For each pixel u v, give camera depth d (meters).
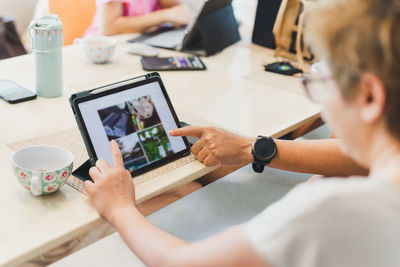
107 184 0.94
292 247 0.57
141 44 1.89
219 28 1.99
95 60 1.72
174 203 1.29
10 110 1.32
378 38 0.55
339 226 0.56
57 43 1.38
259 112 1.44
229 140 1.16
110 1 2.28
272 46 2.06
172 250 0.78
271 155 1.17
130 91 1.14
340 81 0.60
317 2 0.63
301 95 1.61
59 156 1.01
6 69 1.62
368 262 0.56
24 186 0.95
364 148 0.63
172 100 1.46
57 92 1.43
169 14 2.31
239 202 1.31
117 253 1.10
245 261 0.60
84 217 0.91
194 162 1.15
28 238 0.84
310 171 1.20
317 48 0.63
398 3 0.55
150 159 1.11
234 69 1.80
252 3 2.81
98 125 1.07
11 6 3.00
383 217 0.56
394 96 0.56
